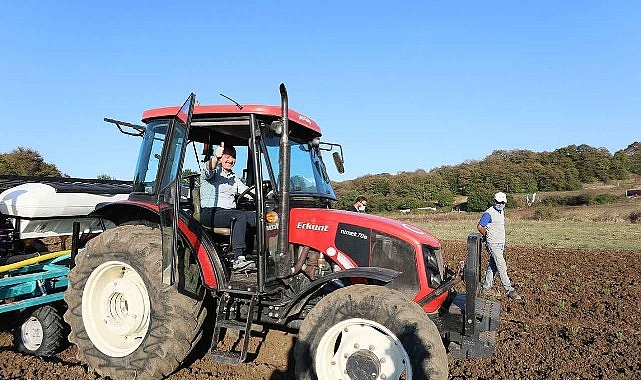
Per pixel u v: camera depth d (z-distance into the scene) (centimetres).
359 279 459
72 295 500
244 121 474
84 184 636
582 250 1688
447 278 476
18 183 621
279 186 443
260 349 555
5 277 540
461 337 428
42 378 472
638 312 768
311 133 538
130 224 531
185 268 464
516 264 1334
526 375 498
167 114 500
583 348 580
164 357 447
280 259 442
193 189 528
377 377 400
